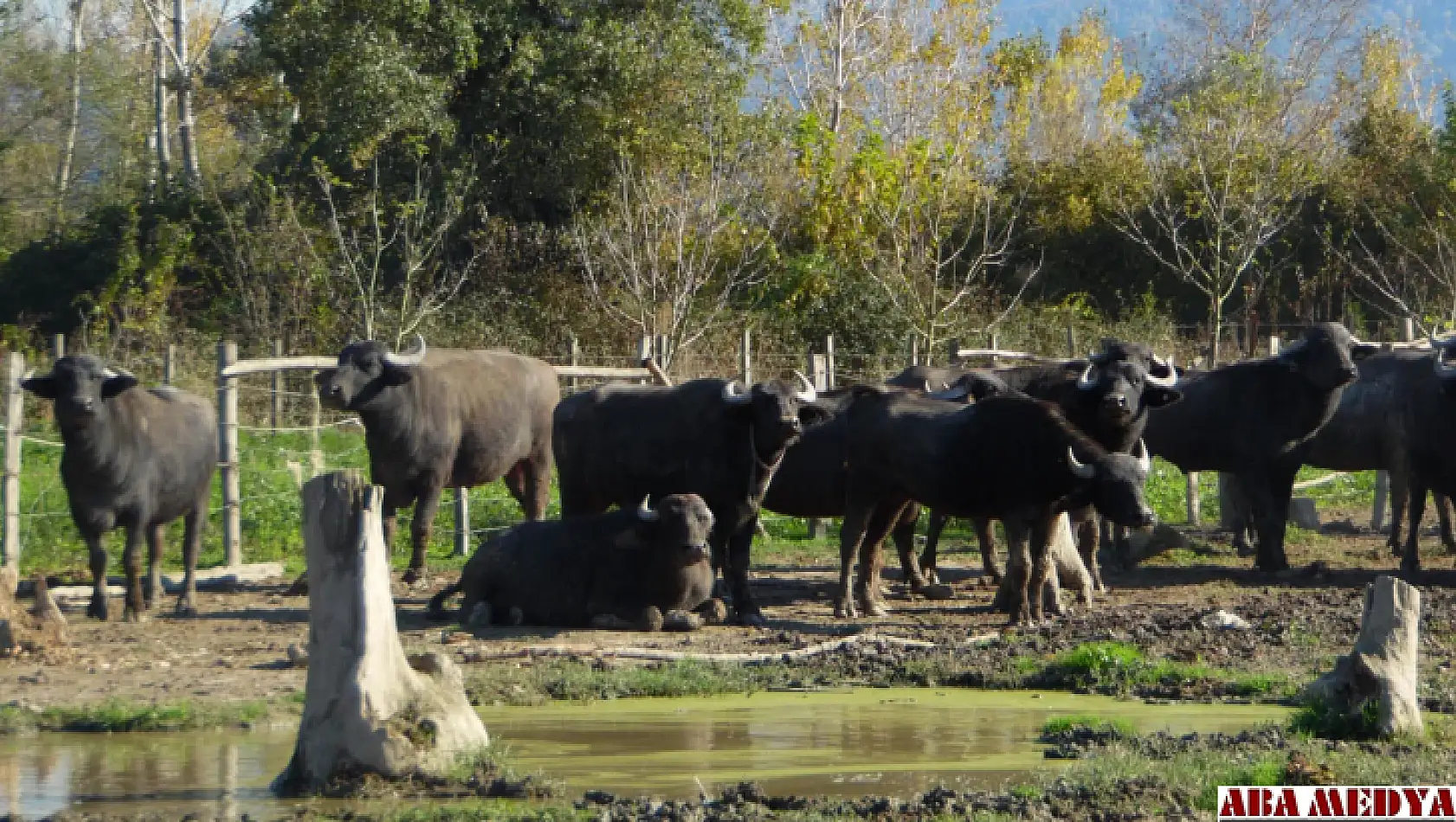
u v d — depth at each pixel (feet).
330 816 39.91
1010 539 73.26
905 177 173.06
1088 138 258.37
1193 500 117.91
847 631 73.26
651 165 173.47
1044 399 86.07
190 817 39.73
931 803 40.27
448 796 42.32
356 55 165.48
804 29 233.55
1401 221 194.08
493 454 93.56
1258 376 94.73
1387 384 100.73
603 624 73.77
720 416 77.97
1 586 64.23
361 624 43.93
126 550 76.89
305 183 174.60
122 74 216.13
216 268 170.81
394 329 154.61
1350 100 233.76
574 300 167.22
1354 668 48.83
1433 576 91.25
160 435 77.41
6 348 161.99
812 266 166.61
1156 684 58.54
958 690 59.52
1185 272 173.37
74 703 54.34
